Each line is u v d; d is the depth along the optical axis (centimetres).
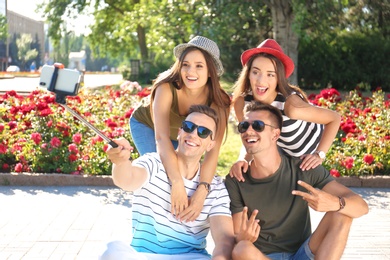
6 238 659
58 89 327
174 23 2044
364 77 2655
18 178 919
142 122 539
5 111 1116
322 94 1262
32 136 959
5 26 8969
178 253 404
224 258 384
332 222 404
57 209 784
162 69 3797
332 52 2648
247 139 405
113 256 369
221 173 1013
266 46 445
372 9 2477
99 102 1209
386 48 2638
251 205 416
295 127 461
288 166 416
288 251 426
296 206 416
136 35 4372
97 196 859
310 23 2261
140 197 401
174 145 502
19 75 6197
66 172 953
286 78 449
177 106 467
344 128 1023
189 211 397
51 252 617
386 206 833
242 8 2017
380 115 1115
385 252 638
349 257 621
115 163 370
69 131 1027
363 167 976
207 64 445
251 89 458
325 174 419
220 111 459
